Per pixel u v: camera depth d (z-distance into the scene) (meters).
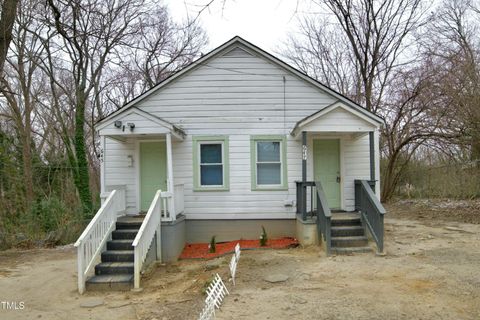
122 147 12.23
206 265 9.12
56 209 14.41
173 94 12.28
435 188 20.38
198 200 12.17
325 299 6.22
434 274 7.32
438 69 19.33
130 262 8.77
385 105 22.20
